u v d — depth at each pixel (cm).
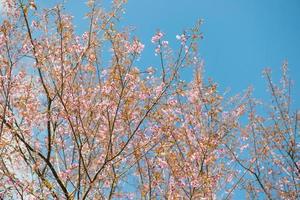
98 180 893
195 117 1022
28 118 927
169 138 952
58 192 870
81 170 897
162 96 916
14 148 859
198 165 980
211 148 970
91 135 923
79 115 874
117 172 914
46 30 937
